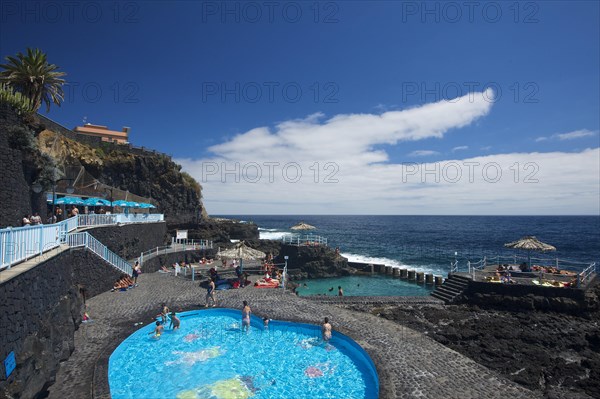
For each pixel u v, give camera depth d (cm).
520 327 1916
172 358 1352
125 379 1177
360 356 1379
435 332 1828
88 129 6325
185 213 6481
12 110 1577
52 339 1092
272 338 1576
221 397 1066
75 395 980
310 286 3647
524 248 2511
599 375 1418
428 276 3772
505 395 1032
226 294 2217
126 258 2948
